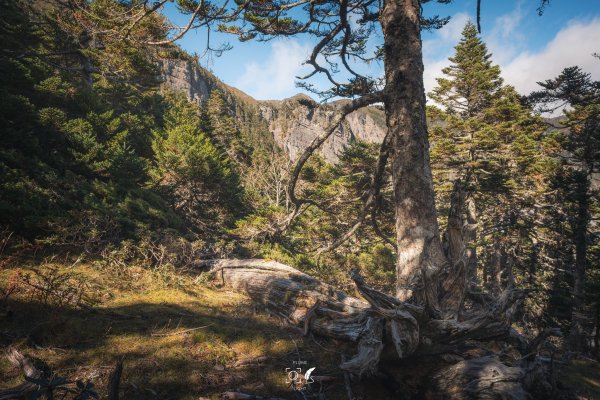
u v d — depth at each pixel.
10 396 3.10
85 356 4.34
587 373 8.02
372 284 16.94
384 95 5.94
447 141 18.73
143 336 5.21
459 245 5.20
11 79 14.25
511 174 20.84
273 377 4.58
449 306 4.81
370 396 4.46
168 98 53.66
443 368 4.43
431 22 8.49
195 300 7.73
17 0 17.48
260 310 7.84
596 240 19.30
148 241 9.91
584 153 18.17
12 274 6.31
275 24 7.72
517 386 3.83
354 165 21.78
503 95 21.47
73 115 17.33
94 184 12.18
